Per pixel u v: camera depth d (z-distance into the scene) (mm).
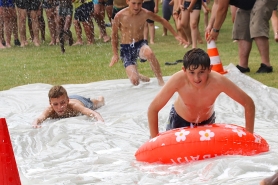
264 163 4688
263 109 8305
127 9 10391
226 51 16172
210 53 10672
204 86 5633
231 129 5238
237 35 12203
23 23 18578
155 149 5227
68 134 6941
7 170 4172
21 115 8680
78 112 8141
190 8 13430
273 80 11172
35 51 17469
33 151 6488
